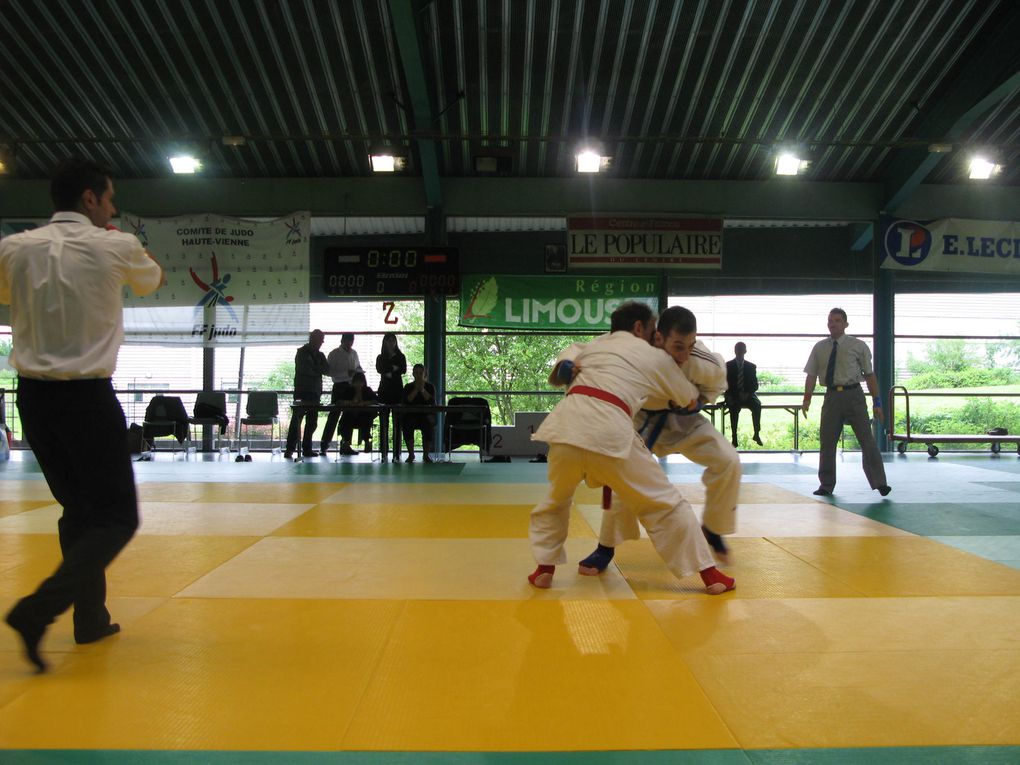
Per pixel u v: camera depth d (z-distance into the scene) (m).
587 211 14.13
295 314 14.05
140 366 14.74
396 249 13.89
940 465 11.49
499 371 15.14
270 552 4.89
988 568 4.49
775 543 5.25
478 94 12.11
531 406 15.12
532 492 8.02
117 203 14.12
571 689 2.64
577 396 3.82
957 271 14.20
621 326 4.17
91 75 11.65
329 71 11.63
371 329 14.81
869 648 3.06
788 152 12.81
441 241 14.05
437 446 14.23
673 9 10.70
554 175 14.12
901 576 4.28
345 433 12.92
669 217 14.14
